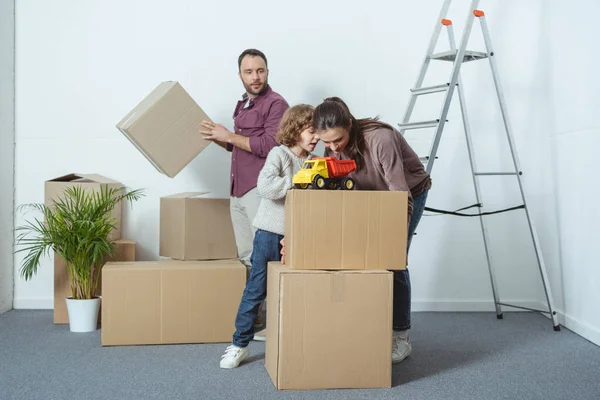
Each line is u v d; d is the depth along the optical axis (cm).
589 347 325
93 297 357
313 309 246
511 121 413
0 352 302
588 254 343
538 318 398
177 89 326
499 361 297
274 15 403
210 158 404
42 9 397
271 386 253
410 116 407
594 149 334
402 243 252
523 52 411
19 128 401
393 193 250
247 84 342
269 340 267
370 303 249
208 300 324
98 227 343
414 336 346
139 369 276
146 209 403
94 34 400
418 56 409
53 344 319
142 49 400
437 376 272
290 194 247
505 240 418
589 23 337
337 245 248
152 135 320
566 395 248
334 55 405
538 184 412
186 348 314
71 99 400
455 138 414
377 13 407
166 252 369
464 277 418
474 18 390
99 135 402
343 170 250
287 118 278
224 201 361
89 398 238
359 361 250
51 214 347
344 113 243
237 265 332
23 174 402
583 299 351
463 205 416
